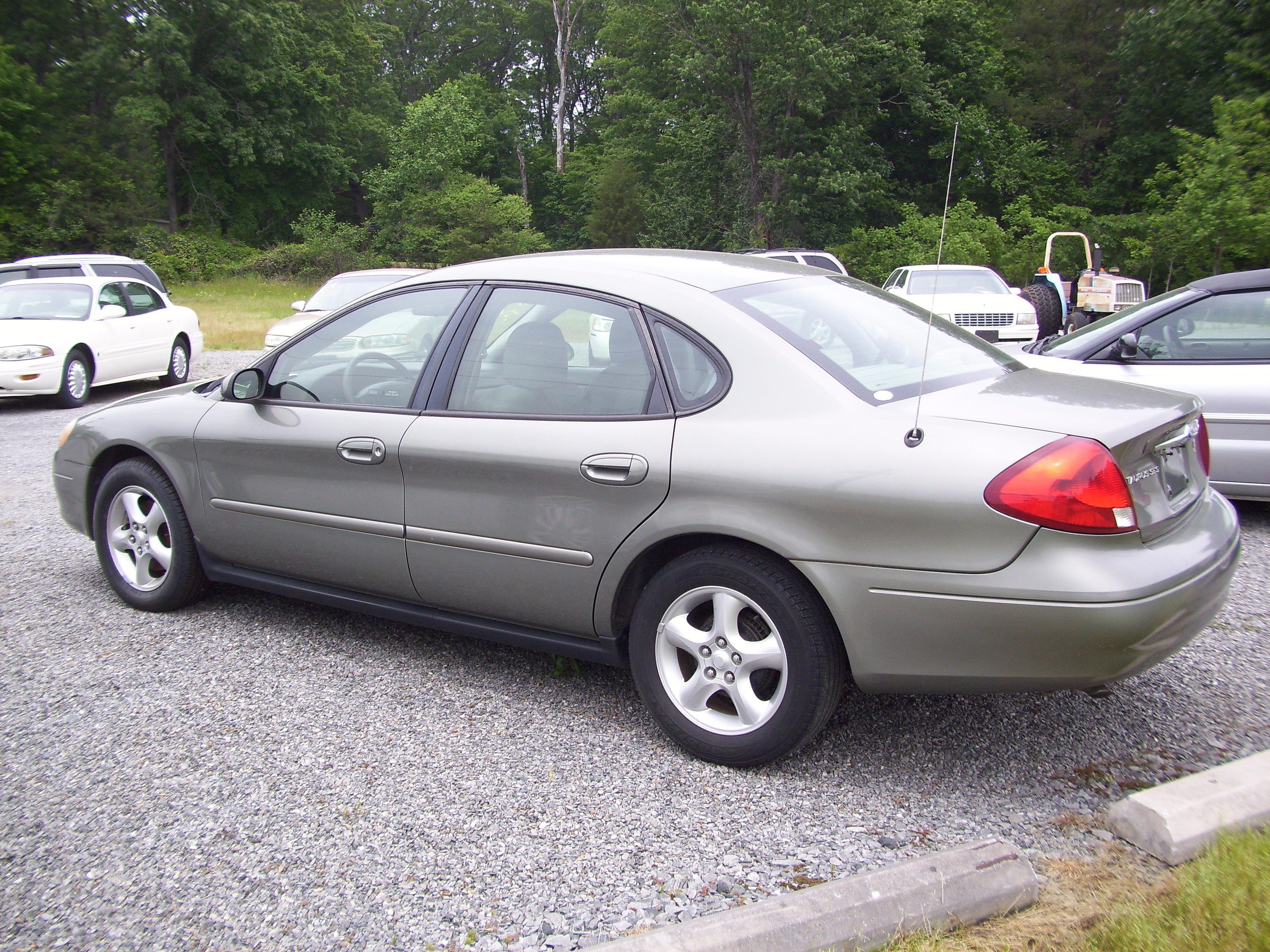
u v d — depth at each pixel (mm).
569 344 3371
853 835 2670
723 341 3094
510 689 3701
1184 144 22641
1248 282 5668
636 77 43219
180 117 50375
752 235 39438
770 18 36500
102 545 4648
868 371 3064
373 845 2668
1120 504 2609
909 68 38469
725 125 39875
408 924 2332
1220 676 3662
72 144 45062
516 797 2910
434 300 3781
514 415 3410
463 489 3459
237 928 2330
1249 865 2174
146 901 2439
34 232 42500
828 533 2781
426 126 55094
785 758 3107
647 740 3277
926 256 32750
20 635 4273
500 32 73750
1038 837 2625
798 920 2066
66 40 47531
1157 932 2002
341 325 3994
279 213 56812
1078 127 42125
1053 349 6188
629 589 3264
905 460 2719
